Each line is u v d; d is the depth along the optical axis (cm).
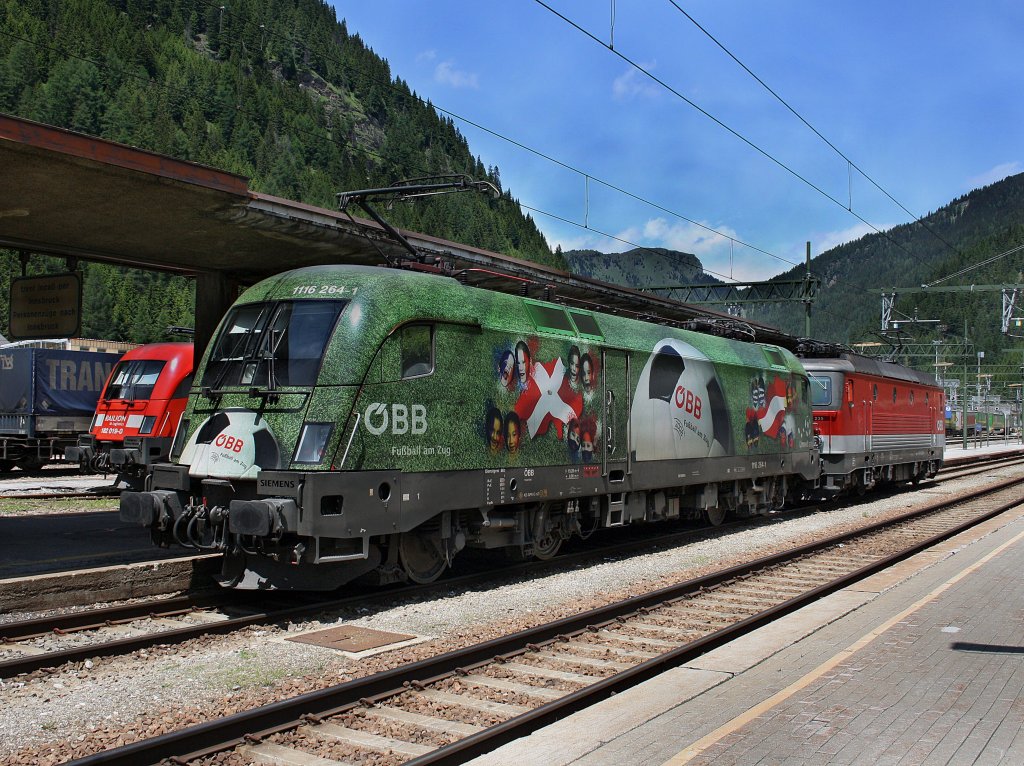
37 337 1442
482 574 1148
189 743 528
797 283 3178
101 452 2134
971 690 611
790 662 699
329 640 827
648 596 988
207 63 18362
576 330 1270
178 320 10225
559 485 1206
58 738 567
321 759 532
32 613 891
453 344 1052
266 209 1233
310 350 946
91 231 1333
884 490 2833
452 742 527
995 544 1421
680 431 1487
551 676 717
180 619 909
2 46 14312
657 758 489
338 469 906
